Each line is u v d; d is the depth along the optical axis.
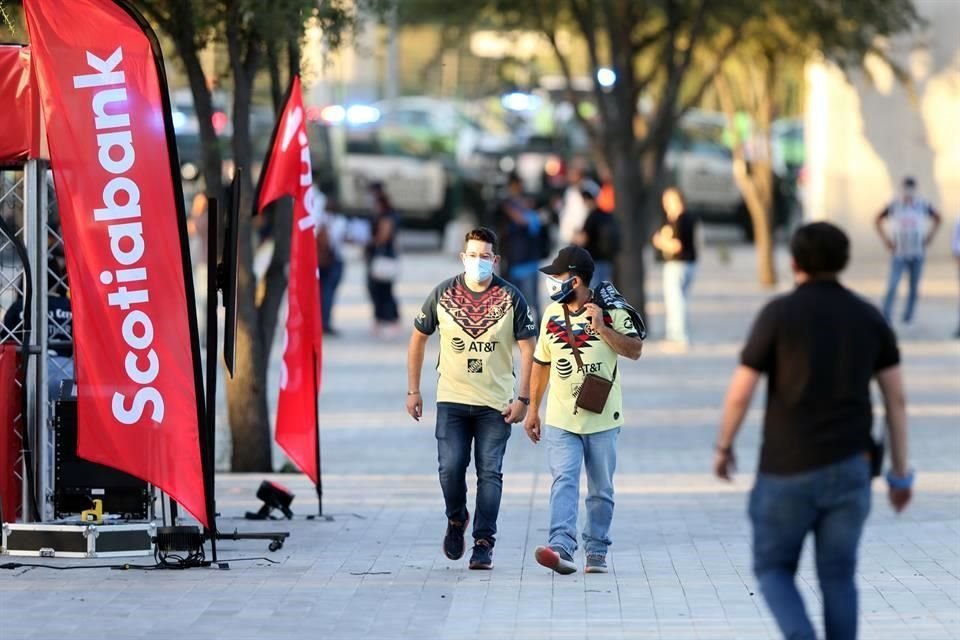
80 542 25.78
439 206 102.31
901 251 64.56
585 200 56.66
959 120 85.44
